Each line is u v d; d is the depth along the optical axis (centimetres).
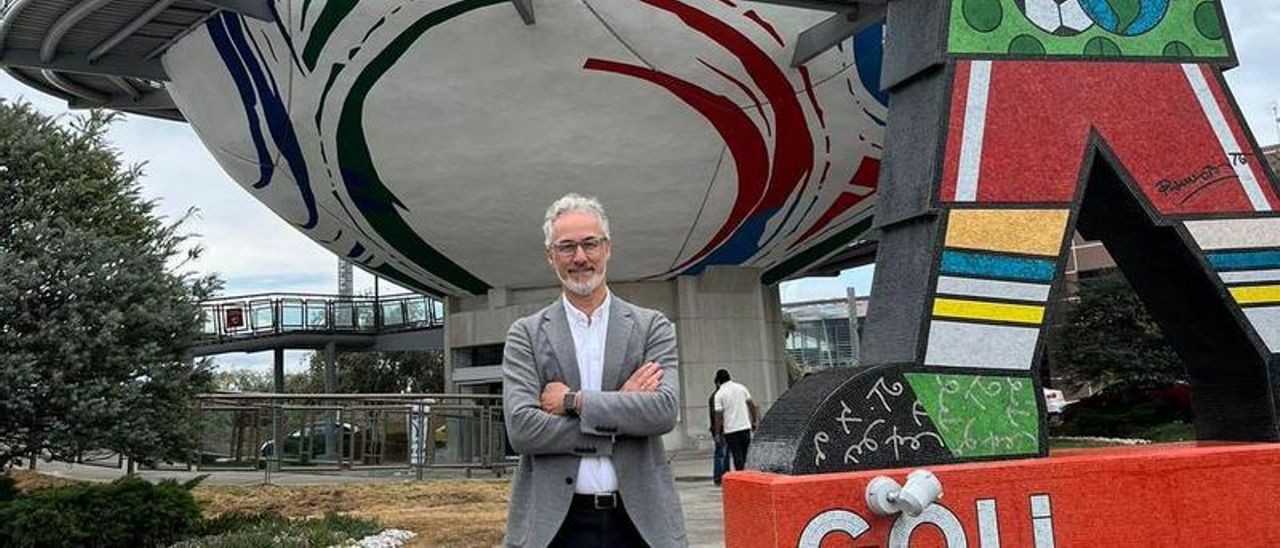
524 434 399
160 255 1088
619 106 1916
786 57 1878
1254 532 596
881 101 1997
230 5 1744
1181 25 680
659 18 1800
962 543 555
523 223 2170
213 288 1127
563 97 1891
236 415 1723
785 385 2784
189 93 2120
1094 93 654
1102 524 574
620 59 1842
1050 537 566
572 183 2042
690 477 1753
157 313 1039
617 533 401
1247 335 654
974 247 615
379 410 1716
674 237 2258
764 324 2594
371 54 1811
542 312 428
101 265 1015
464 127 1938
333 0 1745
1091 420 2709
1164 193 655
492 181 2044
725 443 1565
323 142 1988
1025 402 603
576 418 397
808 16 1856
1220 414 693
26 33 1912
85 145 1123
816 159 2089
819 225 2358
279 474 1694
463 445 1755
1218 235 660
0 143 1050
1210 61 679
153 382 1034
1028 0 654
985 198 621
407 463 1720
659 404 399
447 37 1800
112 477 1725
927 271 605
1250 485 602
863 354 651
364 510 1245
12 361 942
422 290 2709
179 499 1032
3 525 941
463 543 984
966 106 630
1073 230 633
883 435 573
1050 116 643
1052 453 624
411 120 1927
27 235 1010
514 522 412
